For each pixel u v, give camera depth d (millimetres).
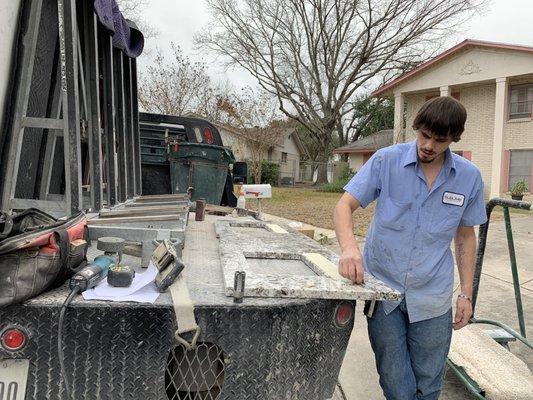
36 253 1225
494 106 18969
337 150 31281
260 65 30016
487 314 4453
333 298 1452
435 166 1998
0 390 1244
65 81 2074
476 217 2092
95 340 1271
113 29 3082
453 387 3076
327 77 30438
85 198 2943
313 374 1477
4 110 2023
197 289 1437
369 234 2160
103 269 1404
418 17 27172
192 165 4359
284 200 17797
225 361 1349
